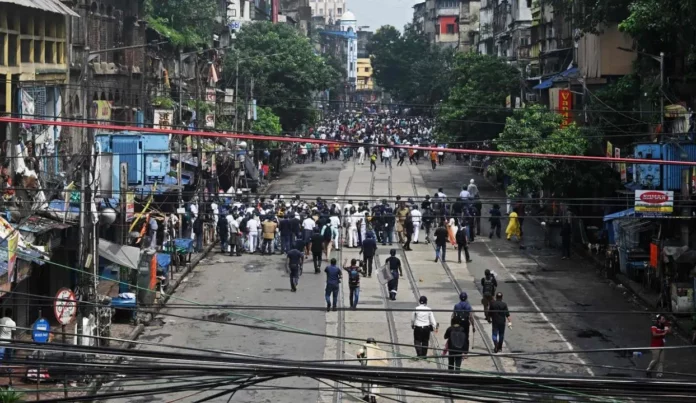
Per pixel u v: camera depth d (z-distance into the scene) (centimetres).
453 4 16138
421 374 1042
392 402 2189
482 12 10544
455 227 4319
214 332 2820
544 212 4978
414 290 3422
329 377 1050
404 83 13138
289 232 4100
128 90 4456
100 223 2766
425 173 6844
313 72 7575
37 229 2597
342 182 6303
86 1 3925
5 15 2983
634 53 4581
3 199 2638
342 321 2978
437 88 12162
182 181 4388
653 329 2388
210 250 4219
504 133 4241
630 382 1044
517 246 4372
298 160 7788
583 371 2450
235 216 4131
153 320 2948
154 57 5250
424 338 2442
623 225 3578
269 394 2262
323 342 2714
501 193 5778
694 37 3612
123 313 2858
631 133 4006
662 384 1035
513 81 6400
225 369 1062
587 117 4403
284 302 3212
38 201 2561
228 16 8344
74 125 1577
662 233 3459
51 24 3438
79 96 3734
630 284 3478
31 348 1127
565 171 4153
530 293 3409
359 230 4272
